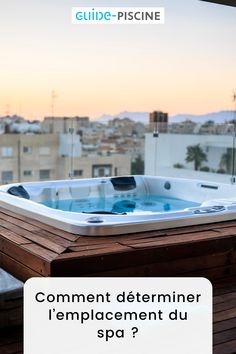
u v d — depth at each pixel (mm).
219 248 2492
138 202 4492
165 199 4605
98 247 2213
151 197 4723
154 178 4730
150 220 2529
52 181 4262
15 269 2330
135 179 4738
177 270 2354
